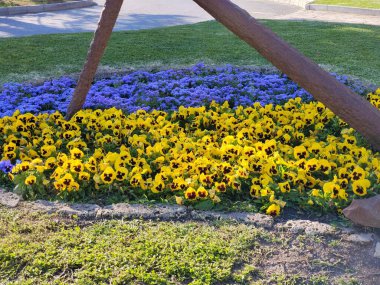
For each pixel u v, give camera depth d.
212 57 8.16
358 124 3.92
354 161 4.34
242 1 18.69
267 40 3.91
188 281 3.09
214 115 5.25
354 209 3.54
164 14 14.52
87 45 9.05
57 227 3.56
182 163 4.14
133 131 4.95
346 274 3.21
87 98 5.76
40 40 9.46
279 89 6.29
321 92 3.90
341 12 14.92
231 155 4.32
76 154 4.27
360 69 7.61
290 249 3.39
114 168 4.17
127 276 3.09
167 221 3.64
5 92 6.14
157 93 5.94
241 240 3.41
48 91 6.31
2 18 13.23
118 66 7.45
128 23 12.85
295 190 3.94
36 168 4.07
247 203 3.85
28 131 4.88
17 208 3.77
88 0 16.41
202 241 3.39
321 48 8.93
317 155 4.46
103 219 3.66
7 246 3.32
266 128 4.91
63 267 3.17
